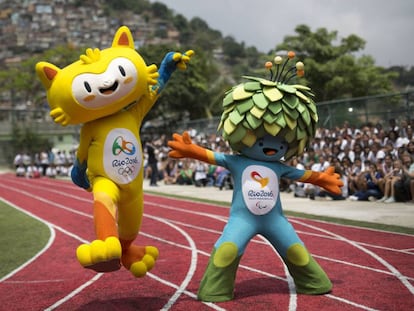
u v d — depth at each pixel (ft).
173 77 134.10
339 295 19.92
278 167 20.44
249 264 26.03
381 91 125.49
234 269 19.75
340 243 30.01
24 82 202.18
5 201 65.21
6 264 28.17
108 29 461.78
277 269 24.82
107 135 18.40
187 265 26.55
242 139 19.79
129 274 25.12
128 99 18.61
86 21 465.47
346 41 127.75
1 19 475.31
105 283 23.54
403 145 47.32
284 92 19.81
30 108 204.44
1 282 24.14
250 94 19.86
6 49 436.76
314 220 38.60
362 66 127.75
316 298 19.63
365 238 30.99
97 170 18.31
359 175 48.39
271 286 21.70
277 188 20.13
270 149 19.89
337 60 119.85
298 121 19.89
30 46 432.25
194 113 142.92
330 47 124.26
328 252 27.78
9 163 151.12
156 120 156.66
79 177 19.80
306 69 118.62
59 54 200.03
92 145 18.60
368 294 19.93
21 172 119.14
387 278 22.18
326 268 24.40
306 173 20.92
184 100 135.64
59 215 49.60
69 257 29.91
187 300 20.11
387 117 59.26
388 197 45.78
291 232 20.07
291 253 19.92
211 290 19.57
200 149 20.45
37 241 35.40
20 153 143.54
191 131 93.50
